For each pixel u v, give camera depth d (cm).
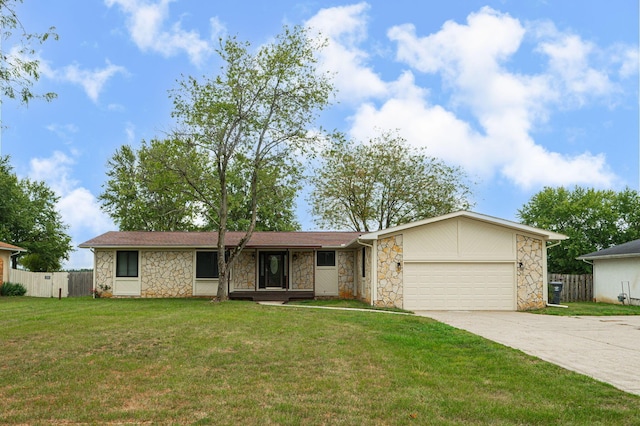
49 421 533
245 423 525
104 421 533
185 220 4050
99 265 2378
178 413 557
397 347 947
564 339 1072
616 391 643
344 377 720
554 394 632
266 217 3931
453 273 1875
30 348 913
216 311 1536
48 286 2745
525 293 1869
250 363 809
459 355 876
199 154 2102
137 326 1166
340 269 2439
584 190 3644
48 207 4203
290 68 2027
